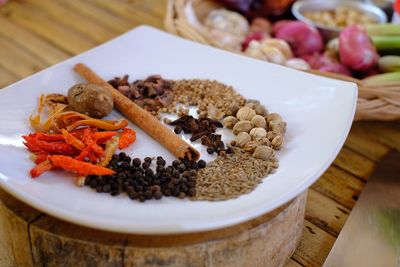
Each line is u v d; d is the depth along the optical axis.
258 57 0.43
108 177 0.27
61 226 0.25
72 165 0.27
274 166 0.29
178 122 0.33
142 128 0.32
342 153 0.38
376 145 0.39
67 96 0.33
